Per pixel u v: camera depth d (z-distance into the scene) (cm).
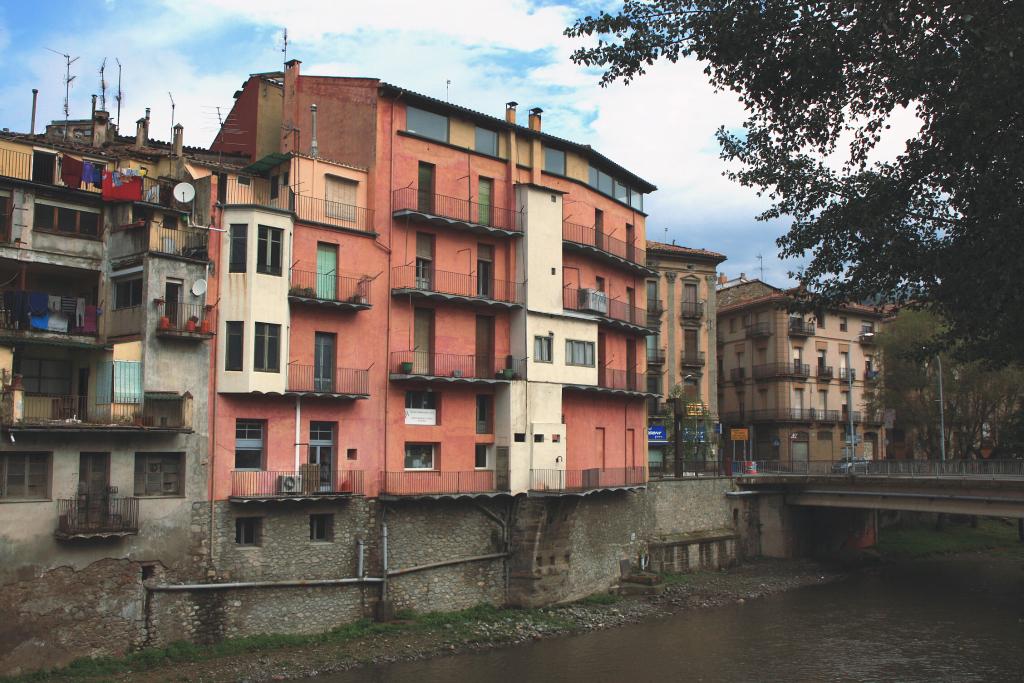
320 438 3506
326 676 2902
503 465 3997
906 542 6488
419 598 3653
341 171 3678
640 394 4881
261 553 3225
